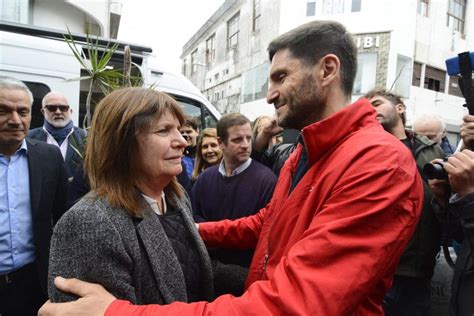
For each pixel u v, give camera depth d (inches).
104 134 39.9
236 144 87.7
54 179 88.3
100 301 31.2
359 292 28.8
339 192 32.7
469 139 50.6
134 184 41.4
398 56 494.3
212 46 919.0
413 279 74.5
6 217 78.9
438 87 567.5
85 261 34.3
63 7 349.7
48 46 155.3
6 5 300.4
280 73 41.6
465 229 46.7
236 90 731.4
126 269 36.1
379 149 33.6
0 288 77.7
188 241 45.9
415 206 33.0
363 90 496.4
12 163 81.9
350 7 501.4
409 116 490.3
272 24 581.0
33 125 154.2
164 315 29.1
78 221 35.1
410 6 495.5
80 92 166.4
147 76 178.7
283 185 48.6
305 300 27.5
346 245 29.4
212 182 93.0
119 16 447.8
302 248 30.0
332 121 38.8
